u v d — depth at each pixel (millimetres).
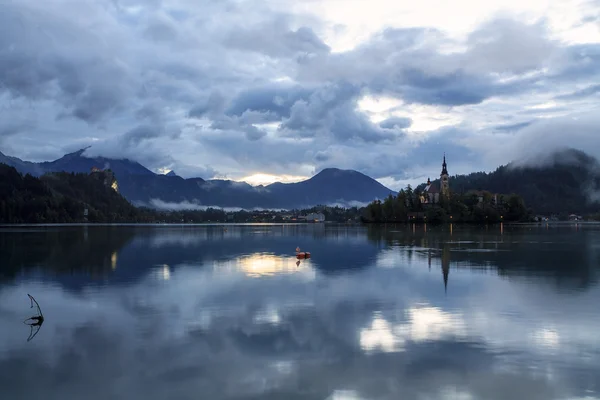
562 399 19266
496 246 95812
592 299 37531
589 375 21484
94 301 37156
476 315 32188
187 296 39156
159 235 154375
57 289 42625
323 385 20641
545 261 65375
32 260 67750
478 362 23078
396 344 25906
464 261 65812
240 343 26172
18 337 27406
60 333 28234
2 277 50125
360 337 27172
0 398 19469
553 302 36375
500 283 45719
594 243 104188
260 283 46094
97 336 27578
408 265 61156
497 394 19703
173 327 29500
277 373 21969
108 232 173750
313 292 40969
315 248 93125
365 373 21844
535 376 21422
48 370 22406
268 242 115812
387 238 131000
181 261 67000
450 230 191125
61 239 120188
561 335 27359
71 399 19406
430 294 39969
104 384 20797
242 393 19875
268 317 31906
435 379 21188
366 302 36625
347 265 61594
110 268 58375
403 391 20062
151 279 48812
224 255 77312
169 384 20844
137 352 24828
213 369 22453
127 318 31688
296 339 26938
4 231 171625
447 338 26922
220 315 32469
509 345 25562
